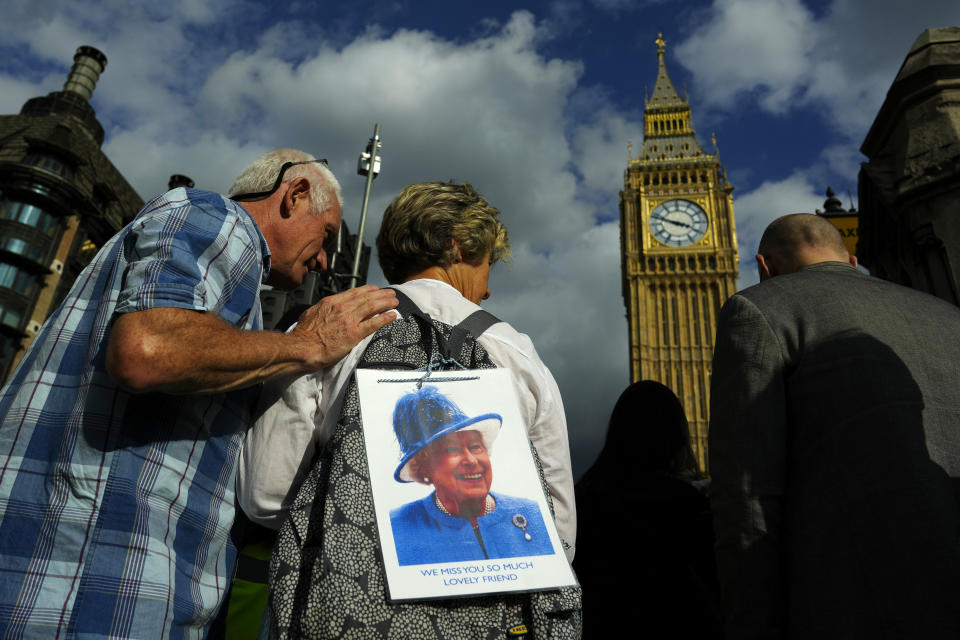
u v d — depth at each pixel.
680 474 3.01
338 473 1.39
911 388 1.90
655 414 3.08
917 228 5.06
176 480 1.61
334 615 1.24
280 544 1.40
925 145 5.09
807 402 2.00
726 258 66.25
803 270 2.36
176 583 1.56
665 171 72.19
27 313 36.53
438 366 1.61
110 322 1.60
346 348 1.66
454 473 1.42
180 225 1.63
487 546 1.34
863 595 1.70
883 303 2.09
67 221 39.38
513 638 1.36
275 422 1.65
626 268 69.12
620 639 2.68
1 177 37.44
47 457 1.54
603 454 3.19
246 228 1.83
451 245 1.99
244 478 1.69
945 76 5.12
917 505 1.72
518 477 1.46
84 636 1.37
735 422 2.04
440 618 1.29
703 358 62.84
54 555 1.44
